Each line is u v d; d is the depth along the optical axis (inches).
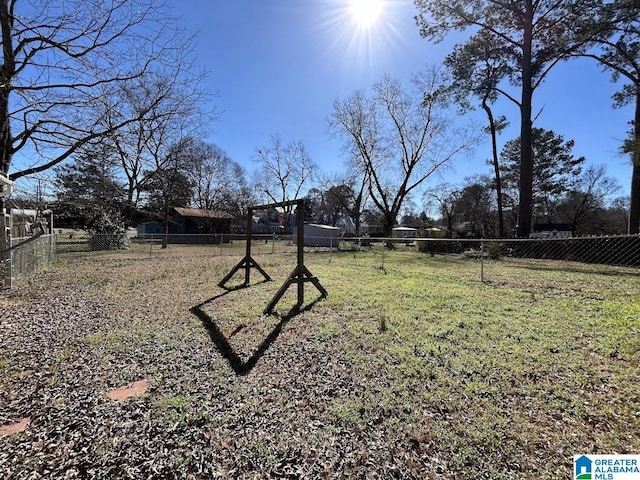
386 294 224.4
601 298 206.4
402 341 136.9
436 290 237.3
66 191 399.2
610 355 120.0
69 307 200.4
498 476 65.8
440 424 81.7
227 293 236.7
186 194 1075.9
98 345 138.0
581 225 1343.5
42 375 111.7
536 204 1278.3
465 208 1528.1
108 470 68.1
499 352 124.4
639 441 74.9
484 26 591.2
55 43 196.2
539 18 551.8
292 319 170.6
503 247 533.0
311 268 370.9
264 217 1771.7
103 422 84.3
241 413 87.6
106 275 320.2
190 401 93.4
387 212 877.2
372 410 88.1
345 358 121.5
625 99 566.9
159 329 158.1
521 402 91.0
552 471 66.9
